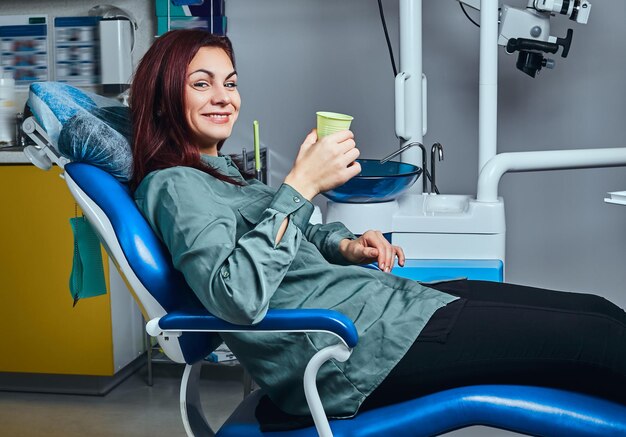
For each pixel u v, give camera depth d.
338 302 1.53
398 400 1.53
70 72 3.20
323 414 1.37
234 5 3.15
